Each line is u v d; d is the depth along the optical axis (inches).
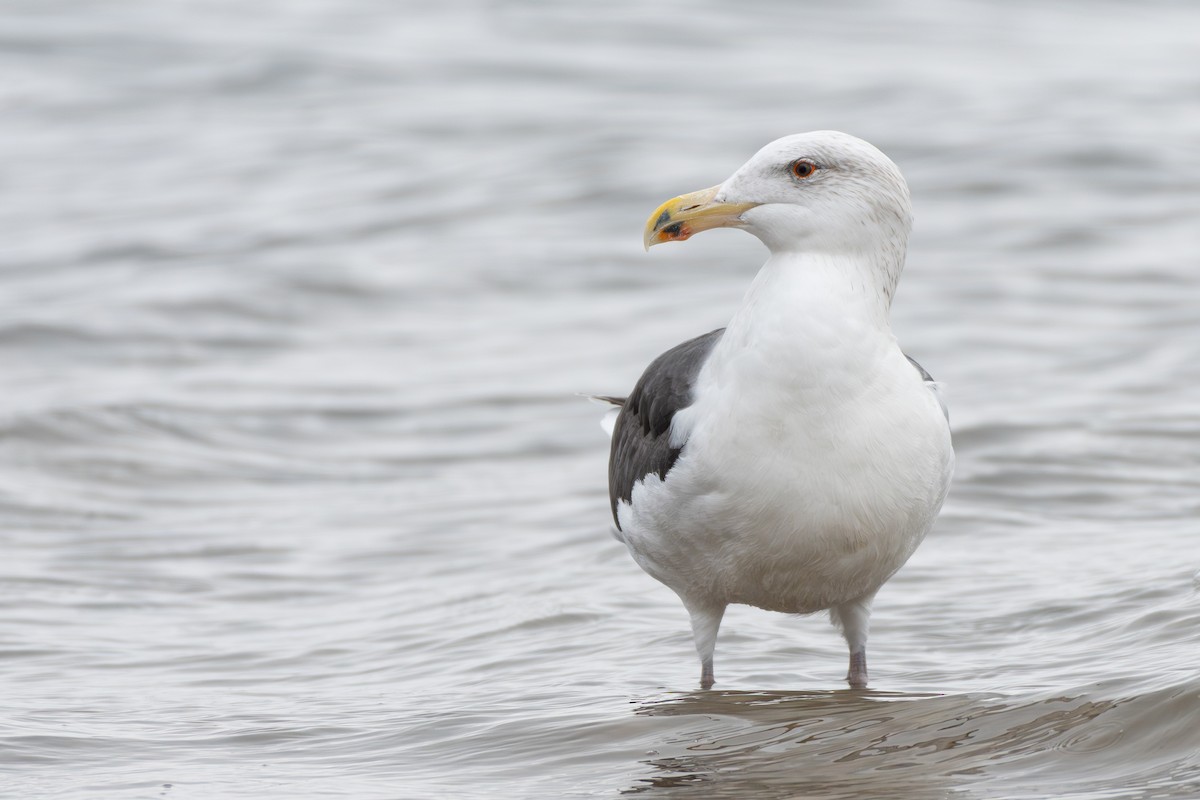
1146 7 1982.0
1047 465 554.3
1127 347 738.2
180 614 444.8
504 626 414.9
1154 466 553.6
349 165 1214.3
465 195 1117.1
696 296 877.8
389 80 1513.3
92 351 789.9
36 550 512.1
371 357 783.1
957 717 311.4
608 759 302.8
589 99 1425.9
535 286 909.2
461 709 341.1
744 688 352.2
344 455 636.7
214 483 600.7
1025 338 762.2
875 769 286.2
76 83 1528.1
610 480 373.4
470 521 542.3
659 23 1784.0
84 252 992.2
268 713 346.6
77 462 613.6
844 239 315.9
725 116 1347.2
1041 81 1472.7
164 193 1150.3
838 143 315.6
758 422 311.9
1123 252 927.7
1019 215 1020.5
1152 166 1128.8
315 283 903.7
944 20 1846.7
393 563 496.4
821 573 327.9
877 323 316.5
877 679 356.2
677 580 349.4
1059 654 357.1
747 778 285.6
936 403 328.5
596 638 400.5
